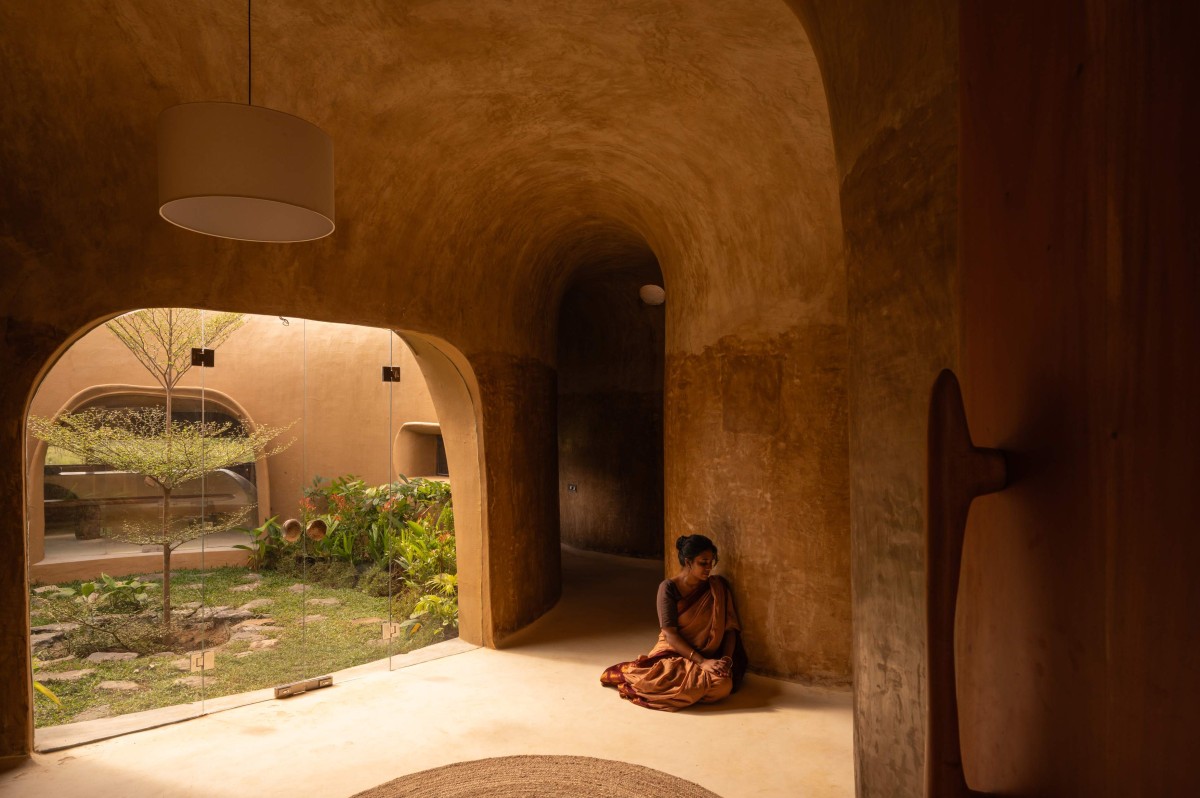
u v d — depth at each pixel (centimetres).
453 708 475
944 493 71
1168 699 53
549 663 566
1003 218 78
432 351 617
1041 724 68
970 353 90
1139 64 55
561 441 1084
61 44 388
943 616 69
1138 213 55
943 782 69
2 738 399
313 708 476
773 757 401
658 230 617
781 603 507
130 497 551
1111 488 58
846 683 488
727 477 537
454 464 634
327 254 508
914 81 154
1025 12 72
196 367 570
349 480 675
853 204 195
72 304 416
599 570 908
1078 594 62
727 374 538
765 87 436
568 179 620
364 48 438
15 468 402
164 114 284
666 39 423
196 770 391
